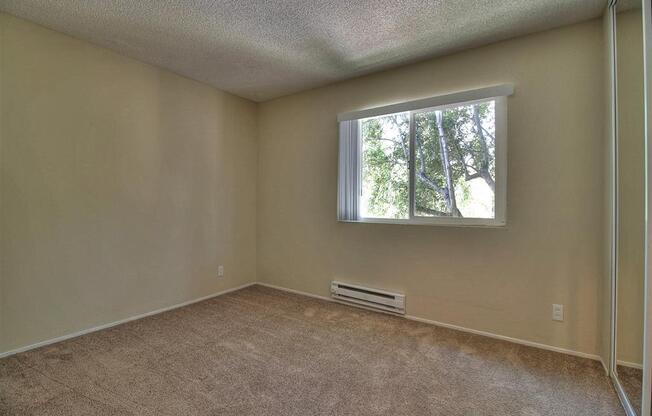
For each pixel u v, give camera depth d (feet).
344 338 8.69
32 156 7.86
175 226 11.06
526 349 8.06
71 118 8.51
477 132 9.14
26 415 5.52
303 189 12.66
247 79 11.43
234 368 7.11
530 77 8.20
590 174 7.54
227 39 8.62
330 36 8.41
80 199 8.73
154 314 10.41
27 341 7.86
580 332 7.70
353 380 6.68
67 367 7.08
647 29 4.96
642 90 5.34
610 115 6.81
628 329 5.96
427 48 9.01
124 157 9.64
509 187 8.50
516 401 6.00
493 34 8.23
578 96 7.65
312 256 12.43
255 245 14.11
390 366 7.24
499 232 8.66
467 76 9.08
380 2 6.96
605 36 7.13
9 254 7.56
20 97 7.65
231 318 10.12
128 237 9.79
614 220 6.56
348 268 11.50
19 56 7.62
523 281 8.36
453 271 9.36
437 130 9.82
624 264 6.18
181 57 9.71
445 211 9.68
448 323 9.45
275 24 7.87
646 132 4.95
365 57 9.61
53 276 8.27
